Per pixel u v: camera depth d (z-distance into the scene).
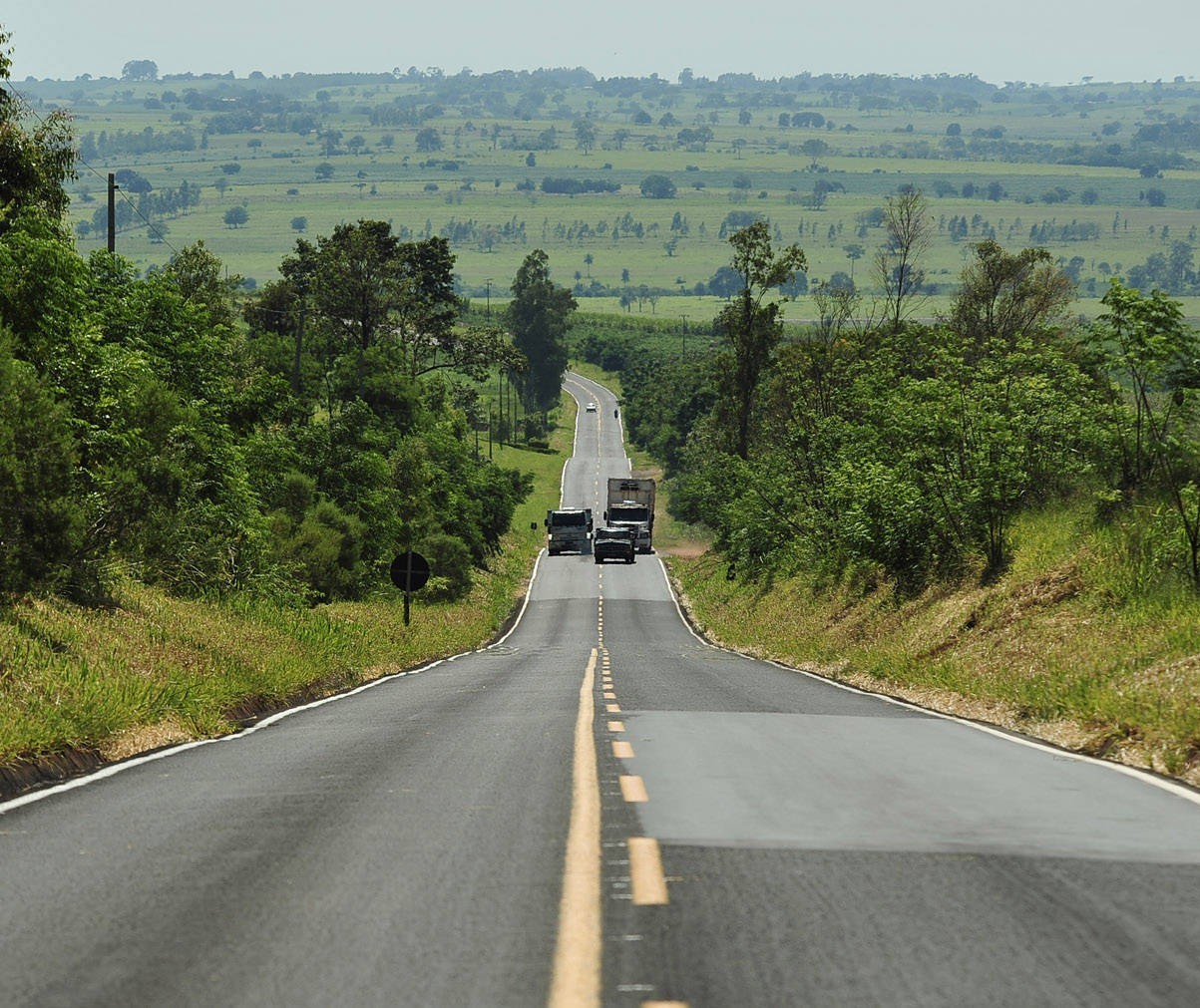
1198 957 20.77
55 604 85.44
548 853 28.77
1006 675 78.81
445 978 19.67
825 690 90.56
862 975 19.77
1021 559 109.94
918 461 128.75
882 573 151.50
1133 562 87.81
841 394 196.88
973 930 22.31
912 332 193.38
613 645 191.25
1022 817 33.53
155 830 32.50
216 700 70.38
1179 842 30.09
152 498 115.00
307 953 21.11
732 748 48.41
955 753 47.91
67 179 141.50
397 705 77.81
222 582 136.38
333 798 37.44
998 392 124.75
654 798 36.19
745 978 19.59
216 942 21.81
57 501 78.69
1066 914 23.41
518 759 46.09
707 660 140.62
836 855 28.34
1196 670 59.59
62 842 30.89
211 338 184.25
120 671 68.62
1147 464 103.00
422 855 28.73
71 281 118.81
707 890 25.12
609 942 21.53
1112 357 93.69
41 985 19.48
